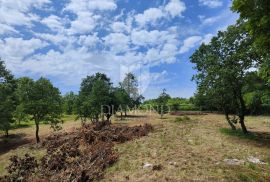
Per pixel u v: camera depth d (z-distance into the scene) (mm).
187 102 73312
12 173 16359
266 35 8852
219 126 33281
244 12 8664
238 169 13148
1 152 31797
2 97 39125
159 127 31375
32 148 27031
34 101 34656
